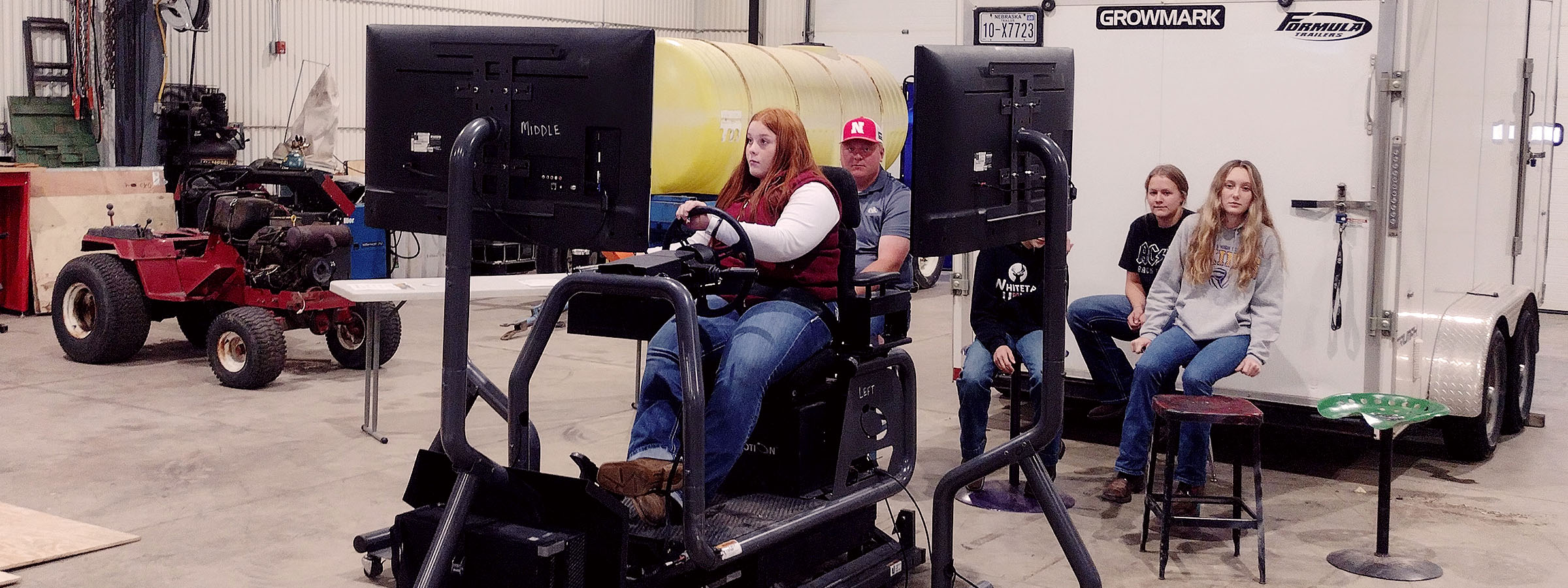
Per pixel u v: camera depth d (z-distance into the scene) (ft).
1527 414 21.75
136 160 34.50
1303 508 16.31
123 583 12.85
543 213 10.23
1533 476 18.17
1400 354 16.83
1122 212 17.98
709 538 10.77
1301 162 16.78
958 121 10.84
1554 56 23.66
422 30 10.69
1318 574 13.70
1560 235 36.52
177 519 15.03
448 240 10.26
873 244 14.84
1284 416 17.48
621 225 9.93
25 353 25.88
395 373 24.72
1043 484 11.58
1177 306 16.38
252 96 37.55
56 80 34.09
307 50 38.93
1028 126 11.66
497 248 40.04
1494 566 14.07
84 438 18.89
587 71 9.85
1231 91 17.08
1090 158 18.10
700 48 21.68
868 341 11.98
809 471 12.07
